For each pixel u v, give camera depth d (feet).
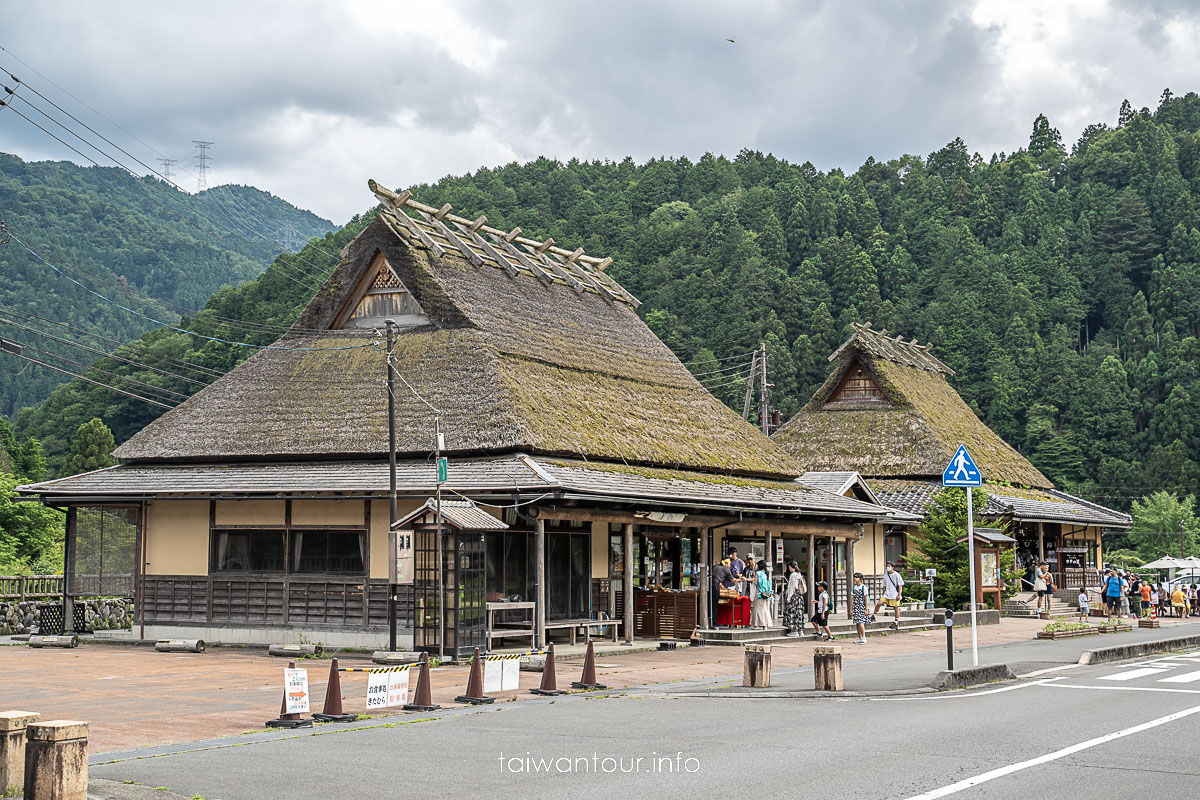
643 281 354.95
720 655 77.71
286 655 75.05
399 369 88.89
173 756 36.24
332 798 29.78
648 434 94.79
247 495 80.59
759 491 97.14
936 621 111.65
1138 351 336.08
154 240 612.29
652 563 93.76
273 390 91.91
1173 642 85.66
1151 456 296.71
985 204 404.36
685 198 437.99
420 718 45.06
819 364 314.96
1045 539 165.99
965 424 172.86
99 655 76.48
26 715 28.19
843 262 355.77
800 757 35.83
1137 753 36.88
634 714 46.50
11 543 158.81
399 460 83.20
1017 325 333.62
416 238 96.63
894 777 32.53
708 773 33.22
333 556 80.79
